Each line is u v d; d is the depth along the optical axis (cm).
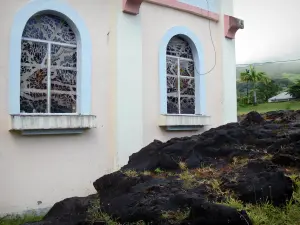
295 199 390
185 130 866
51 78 634
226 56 955
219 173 471
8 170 564
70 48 662
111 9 712
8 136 565
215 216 325
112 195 462
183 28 865
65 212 463
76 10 659
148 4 795
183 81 883
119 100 695
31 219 546
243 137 585
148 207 378
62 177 627
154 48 802
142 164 546
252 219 340
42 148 605
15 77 571
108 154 697
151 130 787
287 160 477
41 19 625
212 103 930
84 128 648
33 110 610
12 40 569
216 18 948
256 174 413
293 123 689
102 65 696
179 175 485
